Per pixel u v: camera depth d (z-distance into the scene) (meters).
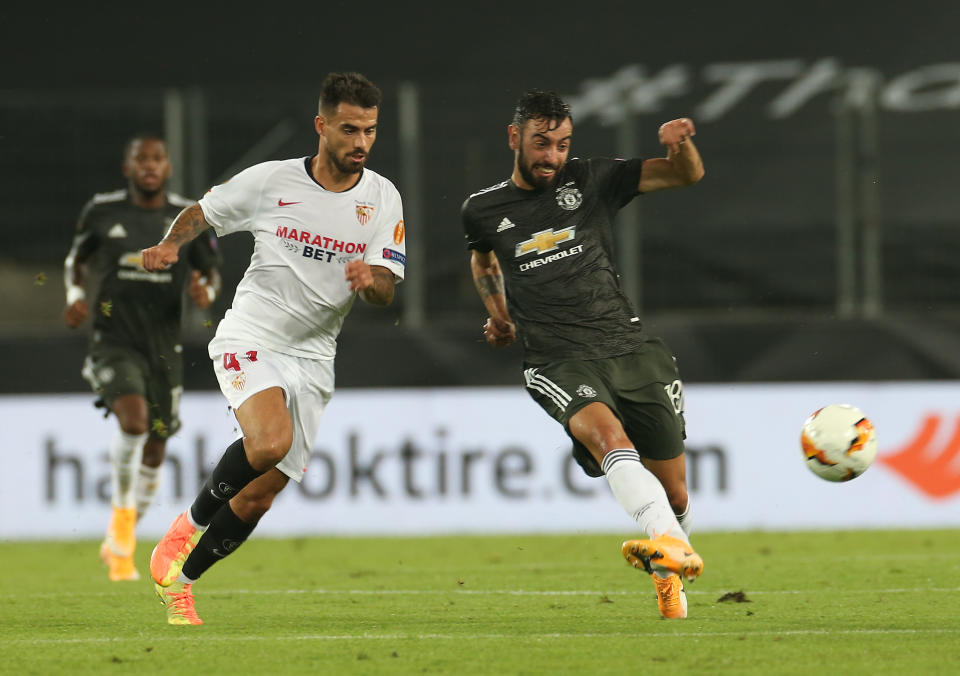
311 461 42.47
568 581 27.41
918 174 50.25
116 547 29.44
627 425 20.84
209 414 42.59
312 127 47.66
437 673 15.24
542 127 20.09
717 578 27.30
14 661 16.70
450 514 42.28
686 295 48.53
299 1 57.56
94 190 47.19
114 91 56.72
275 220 19.89
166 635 19.14
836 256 48.09
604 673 15.09
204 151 46.19
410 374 42.75
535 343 20.77
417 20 57.62
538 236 20.78
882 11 56.28
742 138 49.31
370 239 20.14
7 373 42.59
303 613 21.98
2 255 47.25
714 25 56.81
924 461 42.22
